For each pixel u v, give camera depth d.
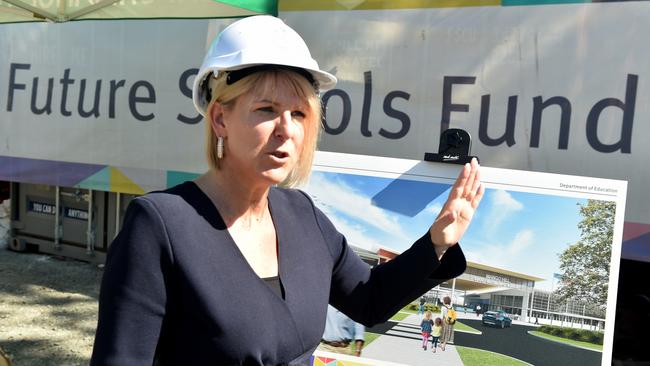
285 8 3.57
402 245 1.87
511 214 1.81
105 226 5.25
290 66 1.15
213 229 1.15
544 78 3.11
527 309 1.77
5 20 3.73
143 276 1.06
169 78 4.13
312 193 1.98
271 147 1.17
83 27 4.38
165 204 1.13
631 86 2.95
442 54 3.31
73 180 4.51
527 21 3.12
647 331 3.21
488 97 3.23
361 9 3.44
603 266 1.70
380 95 3.45
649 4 2.89
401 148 3.43
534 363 1.74
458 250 1.45
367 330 1.90
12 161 4.71
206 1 3.18
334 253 1.42
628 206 2.98
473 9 3.23
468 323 1.82
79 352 3.59
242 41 1.15
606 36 2.98
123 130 4.30
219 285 1.10
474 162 1.45
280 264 1.24
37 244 5.63
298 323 1.20
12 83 4.67
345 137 3.53
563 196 1.76
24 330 3.88
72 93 4.46
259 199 1.25
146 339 1.06
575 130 3.07
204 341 1.09
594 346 1.69
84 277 4.97
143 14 3.34
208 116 1.21
